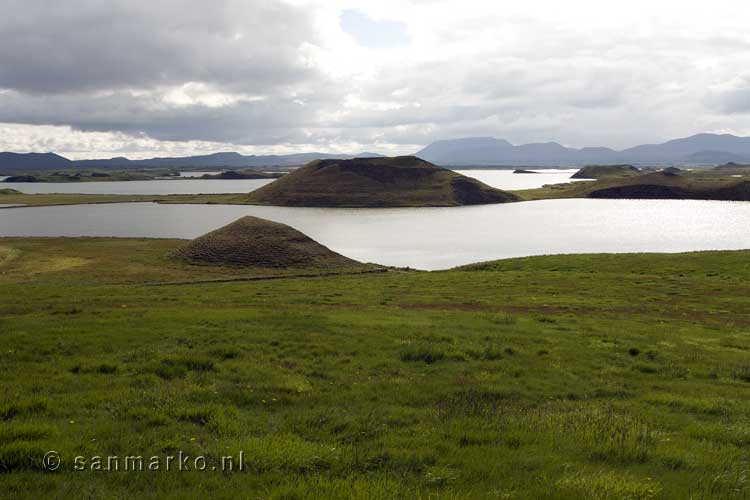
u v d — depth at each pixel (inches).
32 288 1895.9
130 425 474.3
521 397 687.7
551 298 1822.1
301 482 354.6
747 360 994.7
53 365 711.1
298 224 6904.5
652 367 904.9
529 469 406.9
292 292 1937.7
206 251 3538.4
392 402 626.2
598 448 455.2
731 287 2075.5
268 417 536.4
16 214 7623.0
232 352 818.8
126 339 895.1
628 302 1766.7
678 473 409.1
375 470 400.8
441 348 924.6
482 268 3004.4
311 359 832.9
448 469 398.3
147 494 336.2
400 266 3663.9
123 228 6097.4
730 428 564.1
